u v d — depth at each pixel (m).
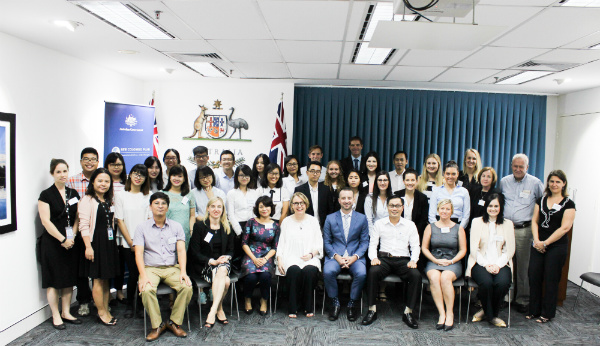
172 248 3.33
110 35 3.09
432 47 2.34
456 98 5.60
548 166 5.65
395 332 3.28
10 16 2.63
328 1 2.29
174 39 3.20
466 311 3.74
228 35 3.06
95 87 4.32
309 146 5.66
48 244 3.17
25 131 3.23
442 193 3.83
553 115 5.62
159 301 3.89
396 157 4.49
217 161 5.52
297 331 3.27
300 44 3.29
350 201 3.66
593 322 3.56
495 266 3.38
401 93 5.59
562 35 2.81
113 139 4.32
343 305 3.86
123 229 3.44
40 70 3.42
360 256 3.66
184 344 3.02
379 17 2.56
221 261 3.38
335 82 5.30
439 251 3.58
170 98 5.53
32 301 3.28
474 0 2.00
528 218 3.75
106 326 3.30
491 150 5.62
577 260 4.90
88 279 3.49
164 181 4.10
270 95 5.47
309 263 3.56
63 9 2.50
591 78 4.31
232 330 3.27
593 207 4.70
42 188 3.44
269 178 3.96
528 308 3.74
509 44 3.10
